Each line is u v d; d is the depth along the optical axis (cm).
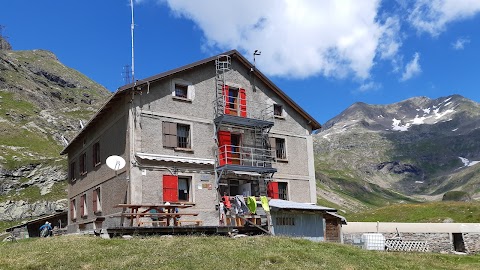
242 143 3488
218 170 3247
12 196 8769
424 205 7275
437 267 2261
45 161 9806
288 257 2033
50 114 15775
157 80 3105
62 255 1889
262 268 1822
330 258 2114
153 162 2994
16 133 13012
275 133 3709
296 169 3775
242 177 3412
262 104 3678
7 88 16962
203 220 3102
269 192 3541
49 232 3203
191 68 3297
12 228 5141
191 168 3155
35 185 9212
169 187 3014
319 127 4019
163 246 2064
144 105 3042
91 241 2162
